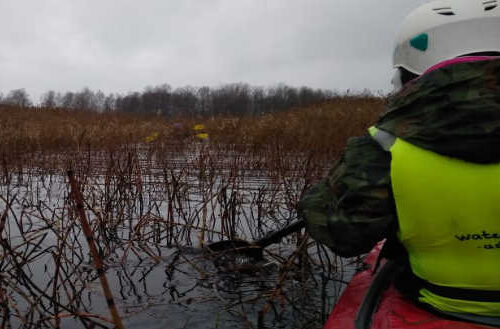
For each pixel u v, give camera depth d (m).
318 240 1.25
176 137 8.19
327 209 1.22
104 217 3.36
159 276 2.50
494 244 1.04
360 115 8.13
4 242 2.36
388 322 1.22
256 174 5.39
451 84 1.00
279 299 2.13
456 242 1.06
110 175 4.03
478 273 1.07
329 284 2.40
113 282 2.42
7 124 9.52
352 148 1.18
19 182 4.97
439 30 1.20
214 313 2.05
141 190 4.05
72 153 6.48
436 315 1.17
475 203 1.01
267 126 7.51
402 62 1.32
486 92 0.97
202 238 2.77
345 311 1.44
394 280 1.43
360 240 1.16
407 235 1.12
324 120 7.35
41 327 1.90
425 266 1.15
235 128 7.88
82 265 2.68
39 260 2.75
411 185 1.06
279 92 72.00
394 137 1.11
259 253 2.46
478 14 1.16
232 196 3.55
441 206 1.04
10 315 2.01
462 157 1.00
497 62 0.97
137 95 71.56
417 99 1.06
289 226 2.27
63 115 16.48
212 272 2.53
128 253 2.93
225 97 65.25
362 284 1.65
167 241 3.14
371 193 1.11
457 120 0.99
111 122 11.18
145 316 2.01
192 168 5.44
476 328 1.08
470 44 1.16
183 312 2.05
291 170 4.54
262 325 1.94
